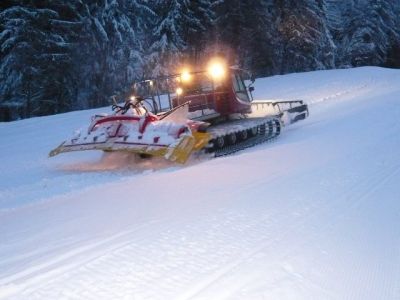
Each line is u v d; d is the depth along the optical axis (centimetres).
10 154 1173
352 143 902
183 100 1061
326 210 507
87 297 329
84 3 2516
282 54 3738
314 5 3631
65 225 497
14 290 343
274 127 1171
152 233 452
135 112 891
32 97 2488
